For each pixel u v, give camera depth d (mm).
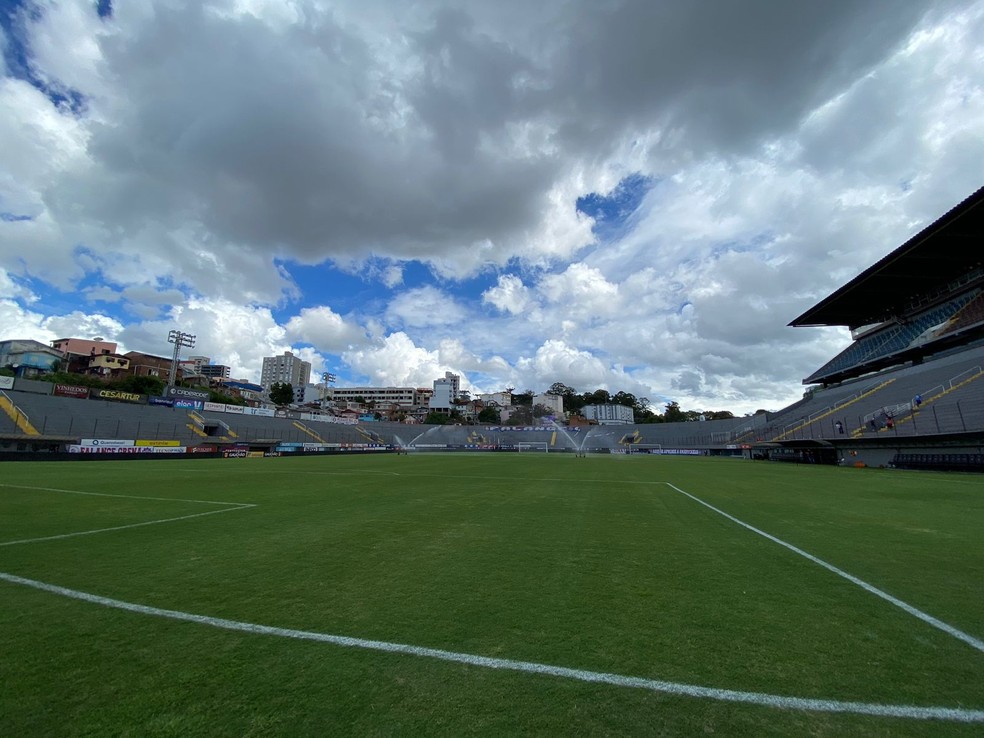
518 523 8898
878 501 12055
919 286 41406
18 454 26906
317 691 2959
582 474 22734
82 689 2977
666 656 3416
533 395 159125
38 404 39094
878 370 48594
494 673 3182
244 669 3238
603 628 3924
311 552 6574
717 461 39844
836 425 35938
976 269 36688
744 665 3281
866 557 6277
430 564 5945
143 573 5523
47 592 4828
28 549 6711
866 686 2998
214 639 3719
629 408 125875
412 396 162125
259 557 6285
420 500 12367
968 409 25766
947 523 8789
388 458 43969
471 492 14359
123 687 3000
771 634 3801
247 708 2766
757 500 12359
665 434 77500
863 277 39656
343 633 3828
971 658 3385
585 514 10008
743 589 4930
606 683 3047
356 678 3113
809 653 3463
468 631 3863
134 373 88312
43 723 2625
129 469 23359
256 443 47531
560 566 5852
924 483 17156
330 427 69750
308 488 15352
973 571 5605
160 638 3736
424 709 2760
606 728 2576
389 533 7926
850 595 4734
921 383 34625
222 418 54688
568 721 2639
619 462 37156
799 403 57312
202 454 37844
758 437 51156
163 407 49094
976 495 13211
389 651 3510
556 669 3232
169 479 18078
